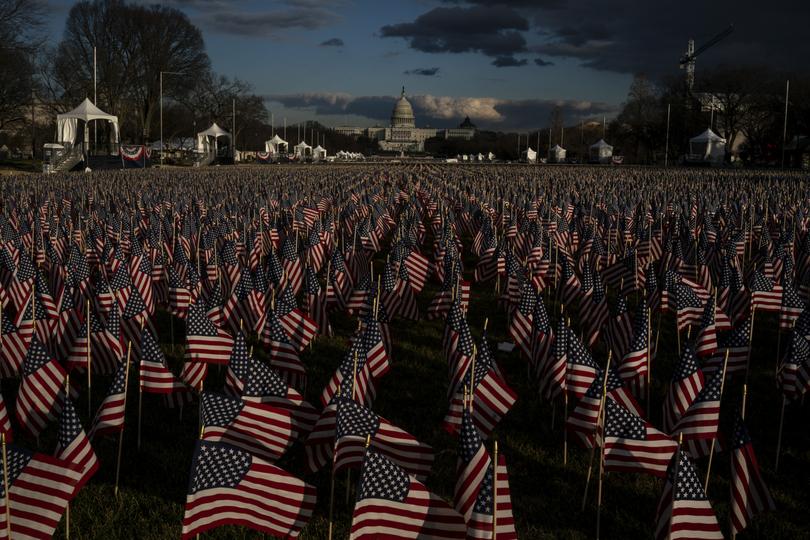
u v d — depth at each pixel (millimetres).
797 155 87562
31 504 5617
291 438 6770
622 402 7301
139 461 7824
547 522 6801
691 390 7629
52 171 56156
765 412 9359
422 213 30844
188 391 8961
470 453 5629
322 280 17484
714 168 78812
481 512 5223
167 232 20641
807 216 23203
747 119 102375
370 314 10680
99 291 12367
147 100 88938
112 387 7078
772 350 11953
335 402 6855
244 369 7703
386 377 10492
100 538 6430
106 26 81375
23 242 17984
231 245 15875
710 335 10047
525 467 7855
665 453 6473
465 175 56219
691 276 15258
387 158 172875
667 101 108188
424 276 15742
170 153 97000
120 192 32625
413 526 5305
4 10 57250
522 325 10703
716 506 7098
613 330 10484
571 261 17141
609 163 115062
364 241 20266
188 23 87062
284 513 5699
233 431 6617
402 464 6258
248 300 11680
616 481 7527
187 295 12469
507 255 14523
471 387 7449
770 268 14633
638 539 6566
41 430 7855
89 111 60312
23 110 70000
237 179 45750
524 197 31062
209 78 101938
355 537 5320
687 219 23016
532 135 192375
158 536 6449
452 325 9867
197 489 5516
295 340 10641
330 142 195125
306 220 25062
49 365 7844
